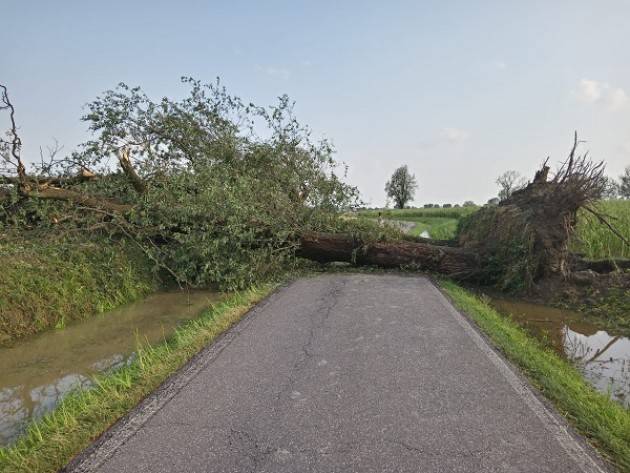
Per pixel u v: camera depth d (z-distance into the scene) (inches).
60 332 260.4
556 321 286.2
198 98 446.6
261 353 201.0
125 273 335.9
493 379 172.7
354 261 399.5
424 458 122.1
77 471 119.9
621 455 124.6
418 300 294.7
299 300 296.7
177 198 376.5
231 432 136.3
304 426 139.2
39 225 349.7
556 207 345.1
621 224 457.7
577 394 164.1
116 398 160.9
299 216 414.6
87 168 396.8
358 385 167.5
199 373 179.9
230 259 350.6
